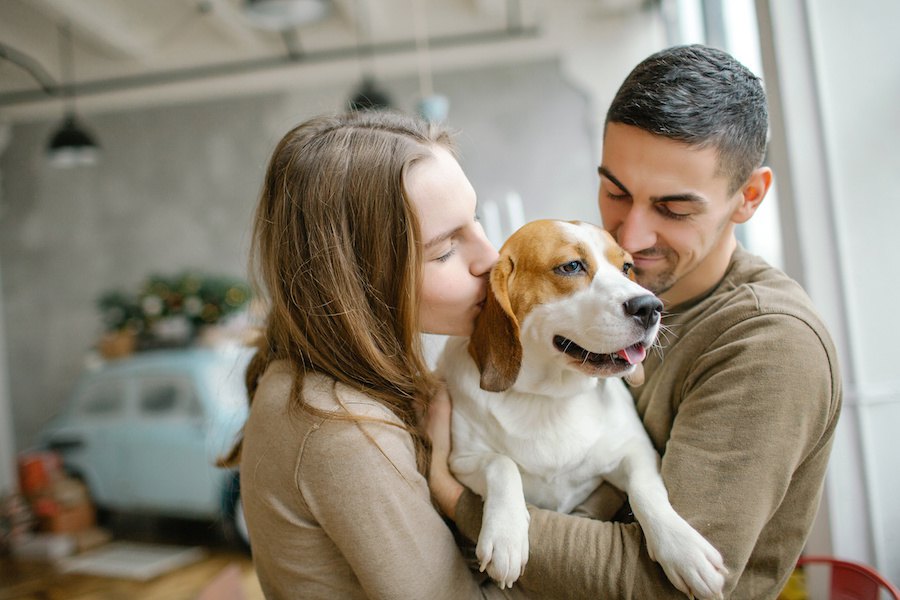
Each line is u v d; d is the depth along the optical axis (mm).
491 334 1047
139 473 3869
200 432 3715
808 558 1342
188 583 3322
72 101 5977
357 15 5078
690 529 877
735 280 1143
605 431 1102
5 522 3957
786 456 904
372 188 1016
